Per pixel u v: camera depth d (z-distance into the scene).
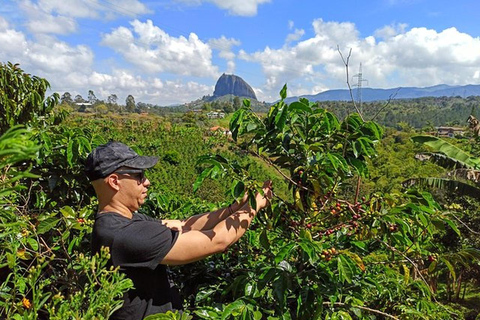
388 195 1.97
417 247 2.14
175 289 1.82
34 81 3.30
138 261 1.47
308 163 1.87
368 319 2.10
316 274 1.81
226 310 1.62
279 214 1.92
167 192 3.35
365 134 1.97
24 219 1.86
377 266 2.74
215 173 1.73
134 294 1.50
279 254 1.59
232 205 1.95
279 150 2.02
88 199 2.63
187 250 1.51
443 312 2.90
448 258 2.13
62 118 3.40
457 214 2.21
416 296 2.78
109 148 1.60
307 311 1.70
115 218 1.56
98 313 1.16
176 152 42.28
